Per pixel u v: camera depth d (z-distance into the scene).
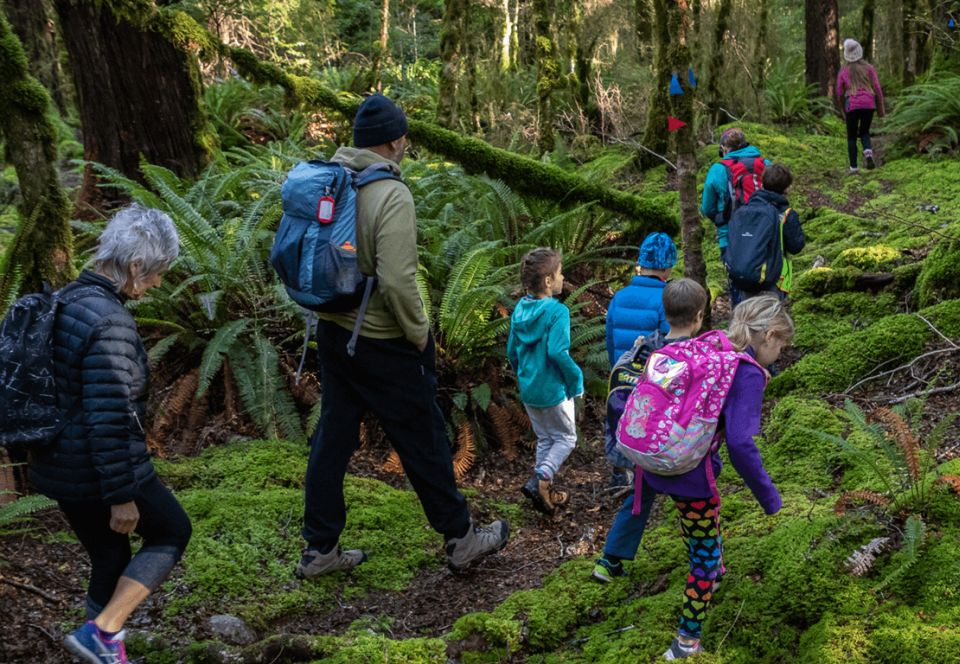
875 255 6.05
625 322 3.98
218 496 4.06
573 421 4.17
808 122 12.22
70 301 2.53
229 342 4.75
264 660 3.03
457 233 5.59
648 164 9.95
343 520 3.57
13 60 3.69
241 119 10.55
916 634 2.70
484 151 6.39
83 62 6.49
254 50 14.76
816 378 4.79
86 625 2.63
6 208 7.88
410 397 3.37
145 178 6.63
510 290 5.57
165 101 6.71
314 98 6.93
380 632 3.35
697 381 2.74
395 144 3.29
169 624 3.22
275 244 3.25
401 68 15.43
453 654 3.15
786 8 18.31
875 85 9.19
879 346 4.82
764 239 4.98
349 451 3.51
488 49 14.36
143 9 6.33
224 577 3.51
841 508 3.19
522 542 4.03
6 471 3.58
